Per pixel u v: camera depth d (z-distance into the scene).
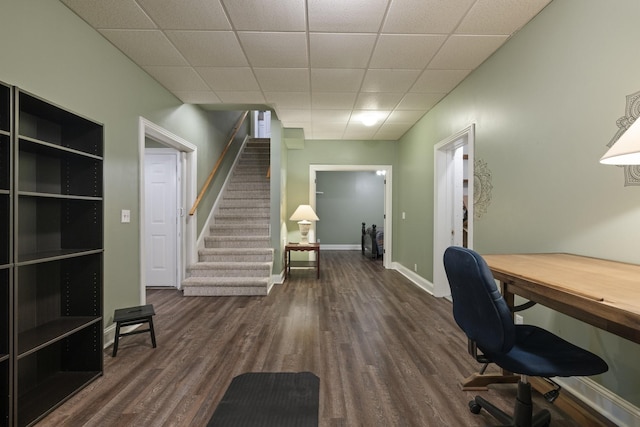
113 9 2.09
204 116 4.62
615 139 1.55
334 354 2.35
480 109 2.83
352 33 2.36
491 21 2.18
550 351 1.33
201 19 2.20
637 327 0.83
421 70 2.95
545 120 2.02
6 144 1.43
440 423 1.59
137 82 2.87
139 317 2.40
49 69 1.94
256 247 4.71
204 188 4.43
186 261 4.27
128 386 1.91
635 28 1.45
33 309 1.85
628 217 1.50
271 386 1.92
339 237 9.29
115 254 2.58
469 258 1.26
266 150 6.88
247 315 3.23
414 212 4.84
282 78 3.14
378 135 5.57
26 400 1.72
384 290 4.27
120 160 2.63
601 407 1.62
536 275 1.27
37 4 1.85
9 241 1.42
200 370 2.11
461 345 2.52
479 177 2.83
